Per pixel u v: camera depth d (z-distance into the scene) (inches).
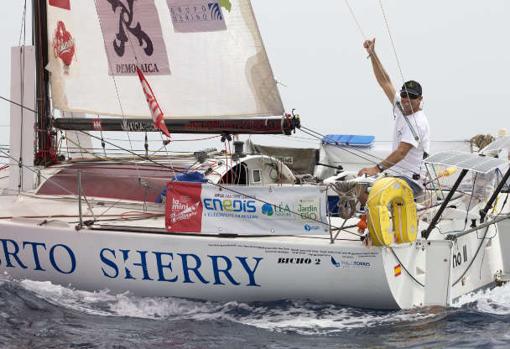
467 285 1176.2
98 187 1264.8
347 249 1035.3
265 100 1198.9
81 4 1273.4
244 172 1240.2
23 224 1150.3
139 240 1095.6
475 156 1074.7
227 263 1072.2
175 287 1101.1
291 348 964.6
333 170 1487.5
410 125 1115.3
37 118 1330.0
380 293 1043.9
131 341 985.5
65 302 1101.1
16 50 1294.3
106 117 1413.6
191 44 1223.5
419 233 1113.4
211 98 1227.2
